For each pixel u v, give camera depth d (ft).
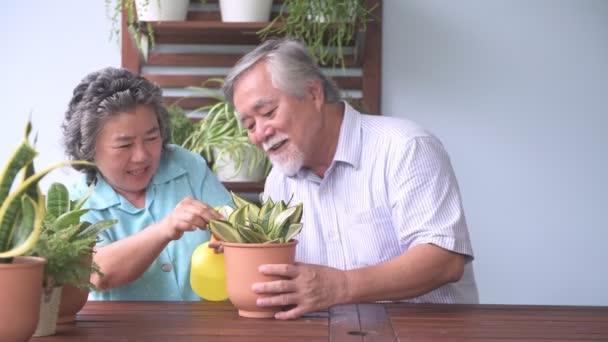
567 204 9.75
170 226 5.49
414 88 9.71
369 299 5.13
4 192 3.71
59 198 4.71
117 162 6.36
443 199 5.90
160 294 6.54
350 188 6.39
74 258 4.28
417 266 5.40
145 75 9.71
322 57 8.90
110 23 9.84
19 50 9.86
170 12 8.94
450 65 9.69
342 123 6.35
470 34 9.68
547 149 9.73
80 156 6.45
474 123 9.72
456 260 5.65
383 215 6.31
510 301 9.81
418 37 9.69
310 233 6.53
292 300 4.77
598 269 9.77
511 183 9.74
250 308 4.78
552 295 9.78
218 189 7.11
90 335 4.30
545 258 9.78
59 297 4.32
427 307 5.21
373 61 9.55
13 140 9.86
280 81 5.85
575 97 9.69
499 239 9.78
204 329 4.46
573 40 9.67
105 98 6.24
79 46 9.86
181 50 9.82
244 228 4.69
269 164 8.96
